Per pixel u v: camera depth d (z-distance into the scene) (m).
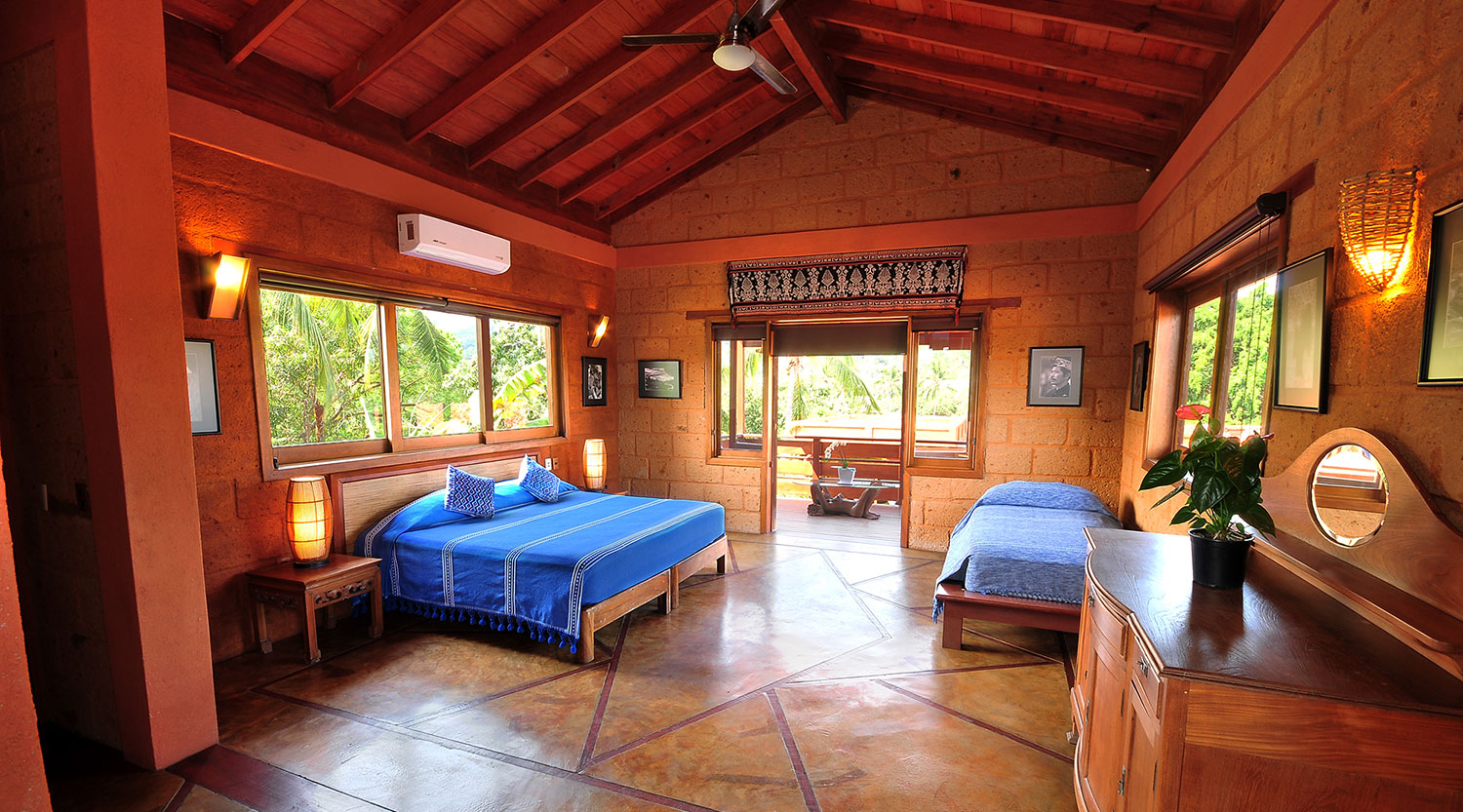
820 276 5.70
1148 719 1.45
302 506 3.40
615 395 6.57
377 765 2.45
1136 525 4.29
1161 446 3.96
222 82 3.19
